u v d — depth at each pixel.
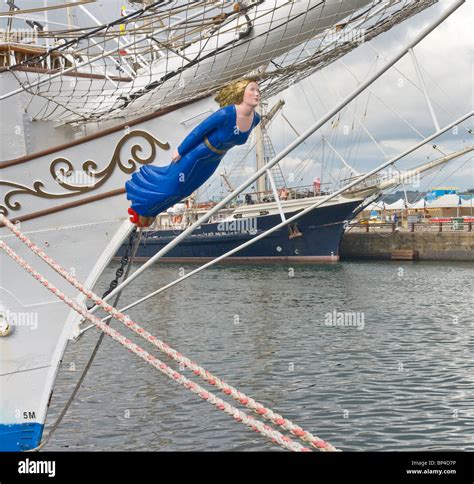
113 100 8.51
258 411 5.32
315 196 54.44
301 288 37.75
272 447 11.62
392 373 17.11
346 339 21.88
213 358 19.09
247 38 7.76
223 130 6.93
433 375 16.92
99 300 6.03
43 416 8.81
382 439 12.17
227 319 26.62
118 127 8.30
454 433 12.46
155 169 7.53
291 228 54.97
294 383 16.14
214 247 58.28
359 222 60.69
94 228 8.52
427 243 57.44
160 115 8.23
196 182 7.33
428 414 13.65
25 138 8.84
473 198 63.72
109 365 18.03
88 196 8.46
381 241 59.03
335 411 13.86
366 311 28.33
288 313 27.95
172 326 24.98
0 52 9.71
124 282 8.46
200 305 31.27
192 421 13.05
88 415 13.50
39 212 8.55
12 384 8.80
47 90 8.70
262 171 7.56
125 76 9.79
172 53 8.62
